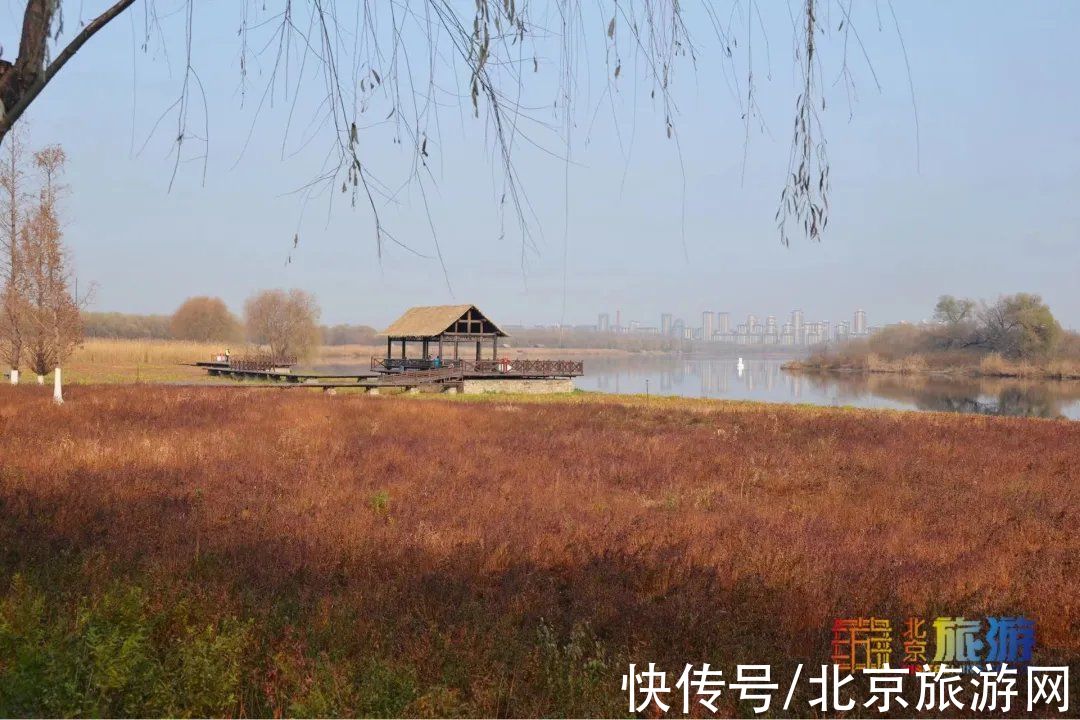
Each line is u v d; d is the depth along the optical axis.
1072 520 11.77
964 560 9.12
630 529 10.29
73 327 32.50
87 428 18.98
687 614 6.74
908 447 20.64
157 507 10.67
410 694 4.82
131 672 4.71
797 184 2.68
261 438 18.47
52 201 28.38
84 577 7.10
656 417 29.30
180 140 2.31
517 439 20.52
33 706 4.33
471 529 10.03
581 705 4.96
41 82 2.15
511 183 2.51
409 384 48.56
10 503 10.38
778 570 8.37
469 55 2.45
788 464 17.33
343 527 9.84
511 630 6.30
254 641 5.64
